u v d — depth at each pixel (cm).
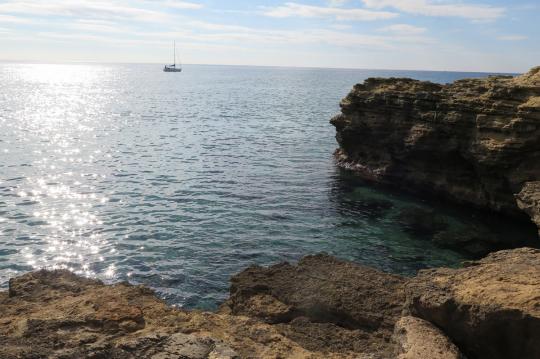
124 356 912
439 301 1077
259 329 1163
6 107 8394
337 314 1411
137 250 2295
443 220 2931
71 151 4522
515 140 2758
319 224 2766
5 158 4084
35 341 962
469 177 3269
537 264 1184
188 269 2114
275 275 1628
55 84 17825
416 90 3775
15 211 2770
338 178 3859
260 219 2795
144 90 14950
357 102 4081
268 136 5859
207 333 1114
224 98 12100
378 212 3044
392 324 1323
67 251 2264
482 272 1178
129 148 4788
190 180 3597
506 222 2925
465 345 1063
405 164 3672
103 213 2791
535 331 940
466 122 3141
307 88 17938
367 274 1582
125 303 1229
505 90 2927
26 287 1417
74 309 1180
